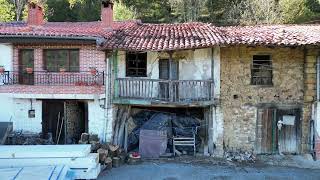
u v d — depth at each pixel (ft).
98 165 48.88
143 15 132.87
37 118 57.36
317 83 56.29
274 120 58.95
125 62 58.49
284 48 57.57
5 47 56.49
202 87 56.39
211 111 58.75
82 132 60.49
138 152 57.93
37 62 56.24
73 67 56.13
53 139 57.88
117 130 58.23
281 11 125.49
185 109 63.31
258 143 59.06
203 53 58.08
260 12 125.29
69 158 46.60
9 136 55.36
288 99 58.29
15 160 46.09
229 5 135.74
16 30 55.31
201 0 131.95
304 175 50.60
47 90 54.70
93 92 54.29
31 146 49.80
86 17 128.26
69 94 54.49
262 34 57.16
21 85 55.11
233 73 58.34
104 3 62.39
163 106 59.41
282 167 54.24
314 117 57.00
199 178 48.78
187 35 58.49
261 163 55.88
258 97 58.49
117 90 56.80
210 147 58.90
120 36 58.08
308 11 122.83
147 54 58.49
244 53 58.08
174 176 49.26
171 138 59.62
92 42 53.31
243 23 125.18
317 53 56.29
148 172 50.52
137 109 62.85
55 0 132.87
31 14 62.18
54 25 68.33
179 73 58.49
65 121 58.18
